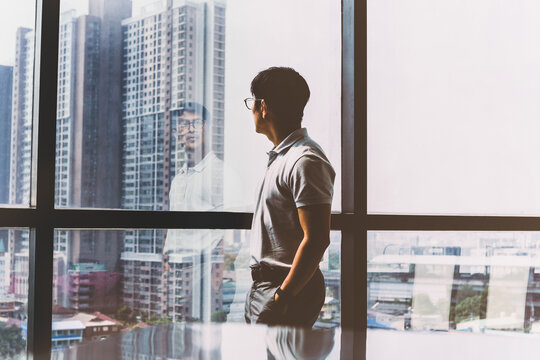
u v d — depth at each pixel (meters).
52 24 2.37
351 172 2.86
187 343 2.55
